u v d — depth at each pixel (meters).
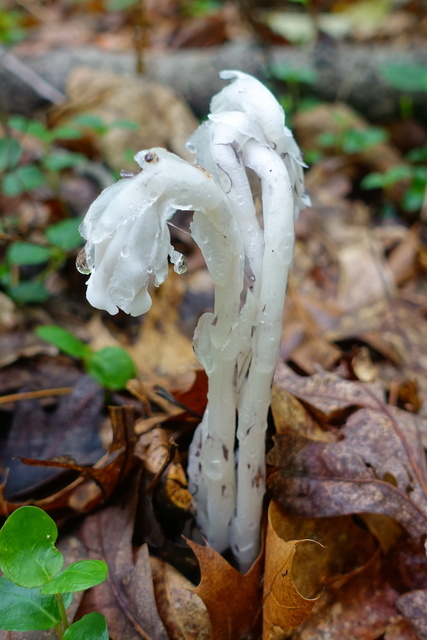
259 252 0.21
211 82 0.59
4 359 0.34
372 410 0.26
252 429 0.22
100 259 0.19
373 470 0.25
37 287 0.38
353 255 0.43
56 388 0.32
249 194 0.21
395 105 0.61
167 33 0.76
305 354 0.36
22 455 0.29
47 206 0.46
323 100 0.62
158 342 0.36
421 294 0.42
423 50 0.64
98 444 0.29
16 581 0.20
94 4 0.84
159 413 0.31
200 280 0.42
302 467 0.25
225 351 0.21
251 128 0.21
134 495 0.25
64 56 0.59
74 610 0.23
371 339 0.37
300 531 0.25
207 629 0.23
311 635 0.24
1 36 0.65
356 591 0.24
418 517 0.24
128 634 0.23
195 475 0.24
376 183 0.48
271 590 0.22
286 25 0.76
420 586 0.24
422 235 0.48
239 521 0.24
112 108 0.52
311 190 0.53
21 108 0.58
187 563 0.25
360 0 0.91
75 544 0.25
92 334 0.36
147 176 0.18
